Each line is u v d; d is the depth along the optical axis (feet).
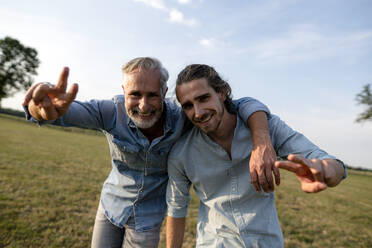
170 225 5.75
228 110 5.08
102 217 6.75
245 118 4.80
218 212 5.03
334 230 15.12
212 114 4.50
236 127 4.85
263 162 3.94
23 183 16.63
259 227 4.76
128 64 5.24
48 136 53.78
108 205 6.66
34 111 4.13
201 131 5.00
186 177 5.54
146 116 5.40
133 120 5.48
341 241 13.57
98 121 5.70
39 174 19.67
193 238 11.87
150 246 6.57
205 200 5.27
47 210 12.76
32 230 10.50
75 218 12.40
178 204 5.68
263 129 4.42
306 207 20.04
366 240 14.20
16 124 74.59
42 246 9.51
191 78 4.40
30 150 30.68
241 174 4.87
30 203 13.34
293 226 14.93
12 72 138.92
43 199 14.24
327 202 23.13
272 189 3.94
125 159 6.09
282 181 32.60
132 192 6.38
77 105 5.29
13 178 17.44
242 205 4.91
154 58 5.32
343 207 21.98
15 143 34.55
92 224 12.01
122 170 6.39
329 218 17.70
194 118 4.55
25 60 141.08
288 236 13.39
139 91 5.11
